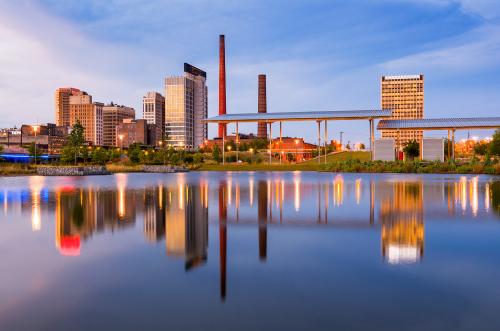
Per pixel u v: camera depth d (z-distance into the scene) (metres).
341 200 21.77
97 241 10.93
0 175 56.97
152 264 8.53
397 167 67.25
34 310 5.97
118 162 100.19
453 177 48.47
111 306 6.12
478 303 6.22
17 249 9.93
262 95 199.62
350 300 6.36
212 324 5.48
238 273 7.86
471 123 92.81
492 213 16.30
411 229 12.79
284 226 13.45
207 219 15.02
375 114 95.38
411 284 7.14
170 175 60.78
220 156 125.56
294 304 6.20
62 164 77.38
